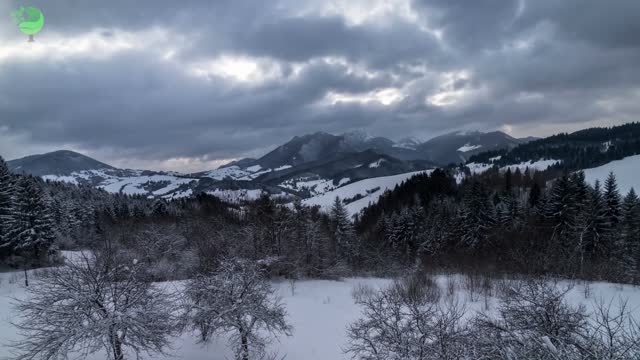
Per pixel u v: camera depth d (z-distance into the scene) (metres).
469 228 47.44
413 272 30.11
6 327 14.74
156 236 38.66
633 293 19.70
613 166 137.38
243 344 12.25
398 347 8.94
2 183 41.28
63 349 9.66
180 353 13.29
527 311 8.35
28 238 37.03
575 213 41.00
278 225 38.44
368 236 59.97
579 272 27.11
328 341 15.02
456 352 7.84
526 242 37.81
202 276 14.09
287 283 31.53
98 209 72.75
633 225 39.78
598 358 5.60
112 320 10.18
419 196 75.75
